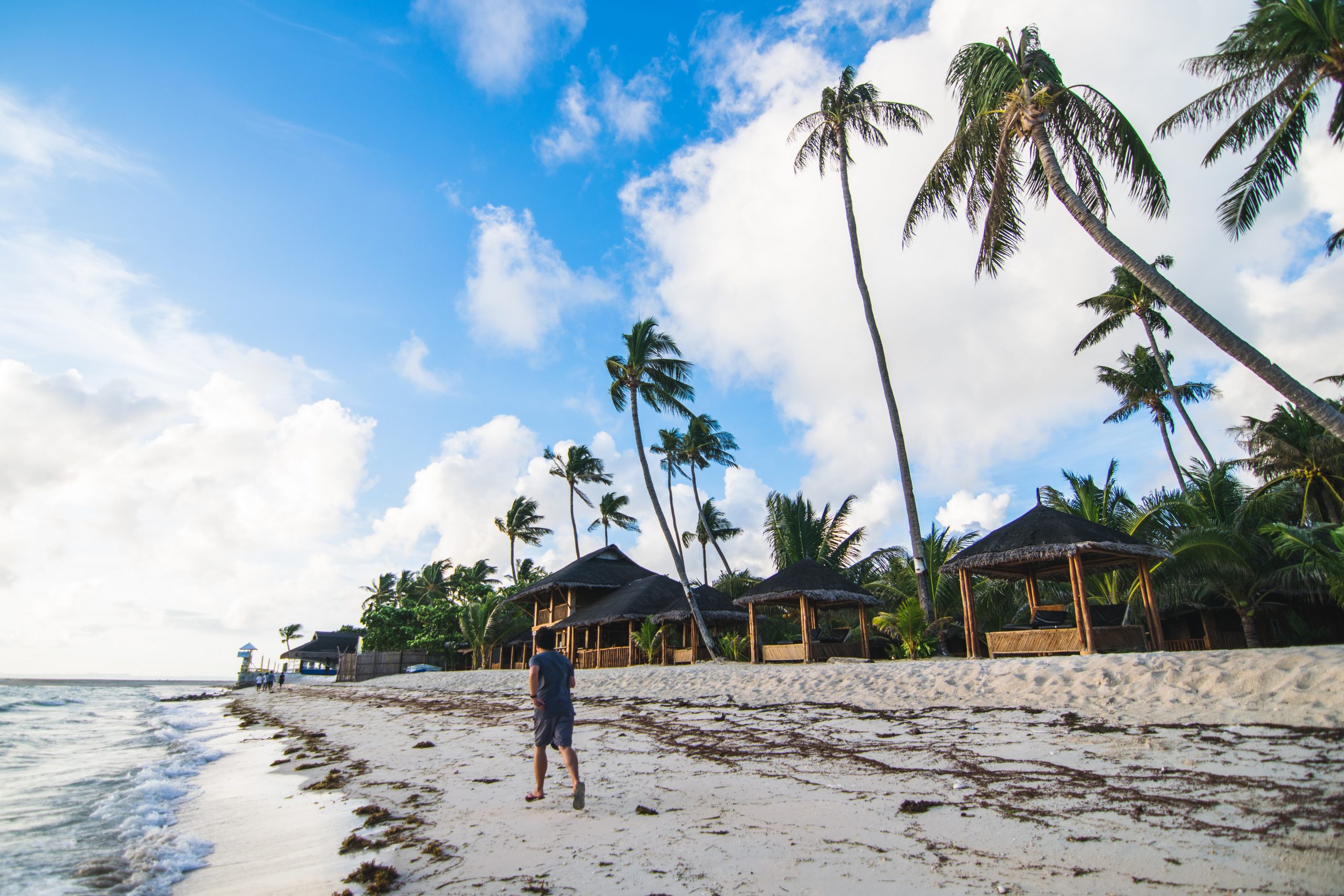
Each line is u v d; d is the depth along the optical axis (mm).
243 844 5609
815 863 3875
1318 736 5824
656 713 12211
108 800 8211
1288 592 15930
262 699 36812
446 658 47250
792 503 28578
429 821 5551
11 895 4504
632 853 4238
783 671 14828
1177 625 20312
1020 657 13570
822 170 23047
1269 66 12938
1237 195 13836
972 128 14539
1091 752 6254
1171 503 18609
